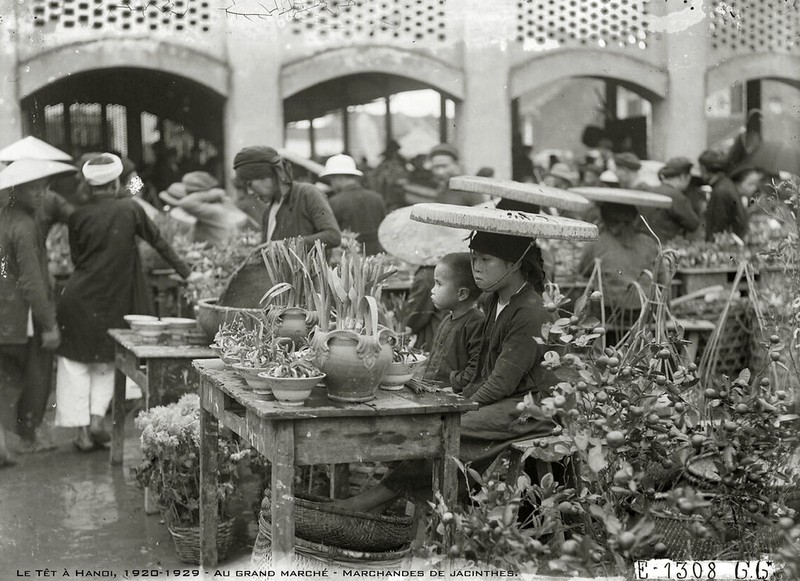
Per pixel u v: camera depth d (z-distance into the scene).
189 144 7.47
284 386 2.71
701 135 7.84
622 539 2.38
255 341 3.04
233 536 3.87
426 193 8.84
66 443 5.50
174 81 7.36
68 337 5.36
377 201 7.13
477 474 2.75
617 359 2.83
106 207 5.45
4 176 5.30
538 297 3.43
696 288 6.57
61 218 6.11
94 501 4.44
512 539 2.55
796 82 7.87
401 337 3.18
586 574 2.60
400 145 8.80
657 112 7.88
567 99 9.70
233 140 7.45
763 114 8.07
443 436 2.85
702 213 7.68
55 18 6.63
